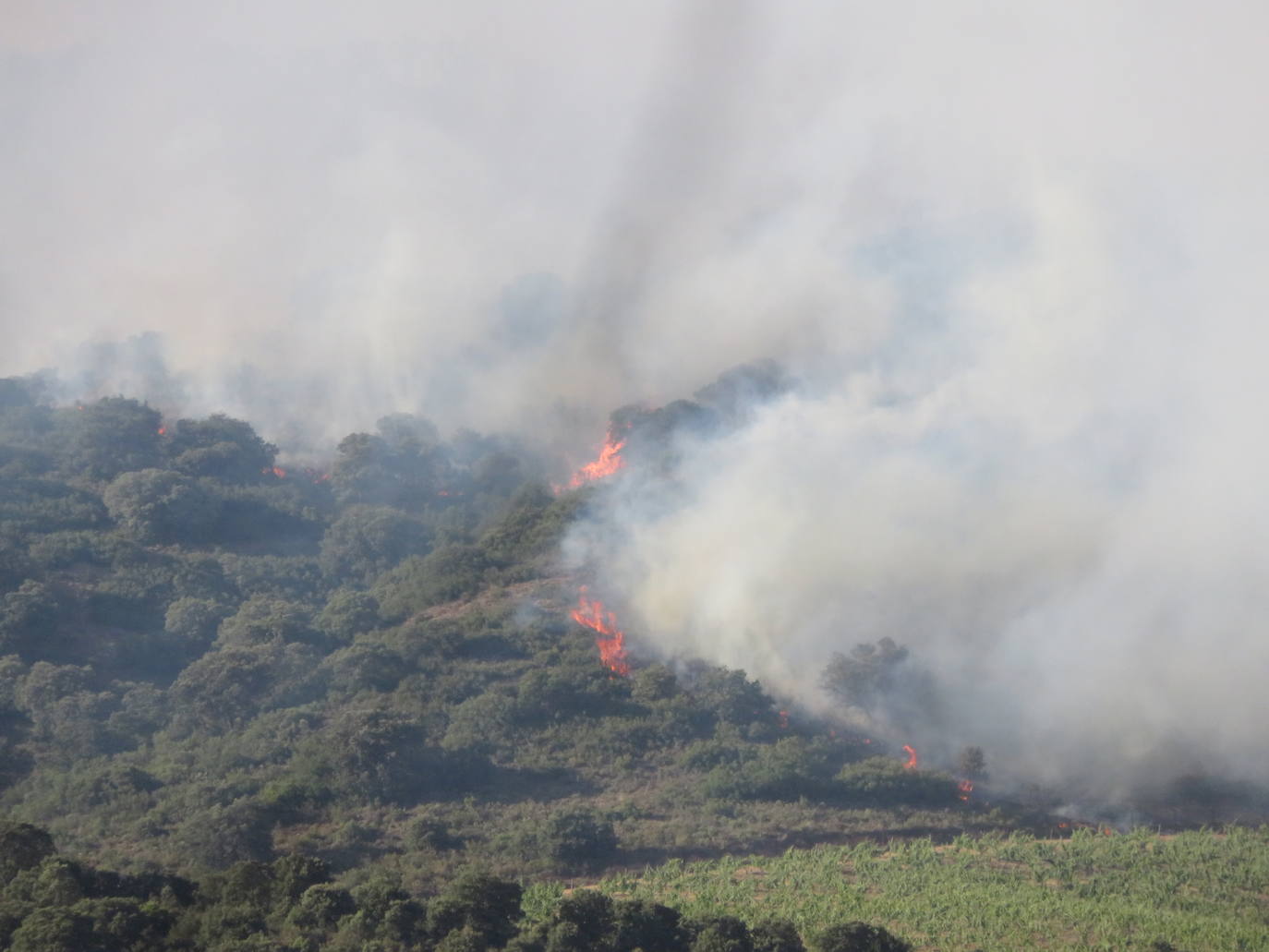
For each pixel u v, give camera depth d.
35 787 145.00
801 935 115.12
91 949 102.19
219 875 115.50
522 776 150.38
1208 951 115.00
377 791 142.12
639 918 109.31
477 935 106.06
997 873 132.50
